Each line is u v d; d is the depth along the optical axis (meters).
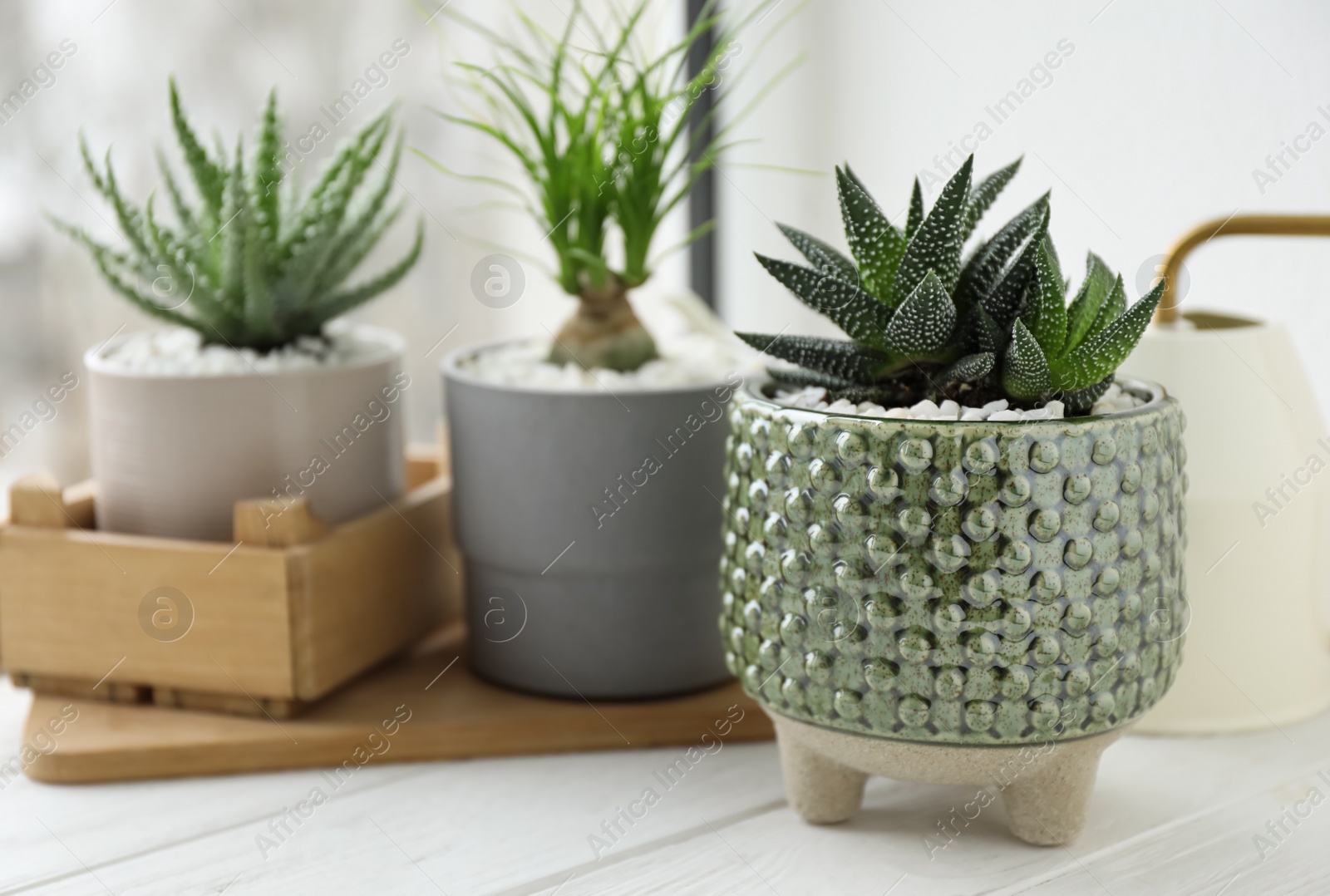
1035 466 0.40
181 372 0.58
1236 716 0.56
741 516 0.46
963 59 0.74
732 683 0.62
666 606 0.59
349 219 0.64
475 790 0.54
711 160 0.62
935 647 0.41
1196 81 0.65
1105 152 0.69
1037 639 0.41
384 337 0.68
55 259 1.12
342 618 0.59
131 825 0.51
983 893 0.43
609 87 0.60
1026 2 0.71
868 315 0.43
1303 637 0.56
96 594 0.58
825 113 0.83
